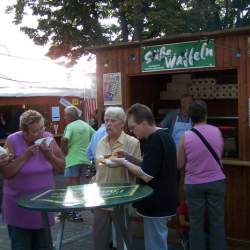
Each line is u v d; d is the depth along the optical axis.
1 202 4.30
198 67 5.86
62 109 15.10
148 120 3.97
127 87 6.54
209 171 4.73
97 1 16.89
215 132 4.80
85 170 7.50
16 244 3.90
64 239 6.25
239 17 16.61
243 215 5.67
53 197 3.30
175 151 4.06
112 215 3.68
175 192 4.06
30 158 3.79
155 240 4.02
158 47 6.17
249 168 5.59
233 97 6.63
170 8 15.31
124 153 3.98
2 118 14.04
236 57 5.54
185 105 6.09
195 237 4.84
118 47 6.55
